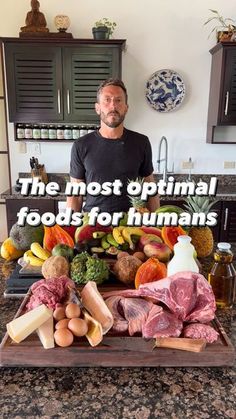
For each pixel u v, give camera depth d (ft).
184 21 10.78
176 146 11.63
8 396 2.35
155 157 11.70
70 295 2.81
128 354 2.59
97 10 10.66
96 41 9.75
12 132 11.35
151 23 10.77
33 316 2.68
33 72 10.02
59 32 10.07
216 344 2.67
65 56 9.91
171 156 11.70
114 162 6.36
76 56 9.92
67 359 2.59
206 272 4.22
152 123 11.45
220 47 9.96
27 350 2.58
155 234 4.16
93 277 3.41
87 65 9.99
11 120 10.39
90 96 10.21
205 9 10.72
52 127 10.96
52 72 10.02
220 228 9.95
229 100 10.16
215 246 5.45
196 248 4.51
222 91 10.13
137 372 2.58
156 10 10.69
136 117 11.41
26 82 10.09
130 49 10.92
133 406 2.27
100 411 2.23
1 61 10.75
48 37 9.71
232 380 2.50
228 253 3.43
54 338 2.57
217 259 3.45
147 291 2.89
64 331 2.57
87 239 4.08
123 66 11.02
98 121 10.41
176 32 10.84
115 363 2.61
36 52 9.86
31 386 2.44
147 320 2.68
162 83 11.12
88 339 2.60
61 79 10.07
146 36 10.85
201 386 2.44
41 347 2.60
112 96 5.91
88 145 6.41
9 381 2.49
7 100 10.41
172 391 2.39
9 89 10.14
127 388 2.42
